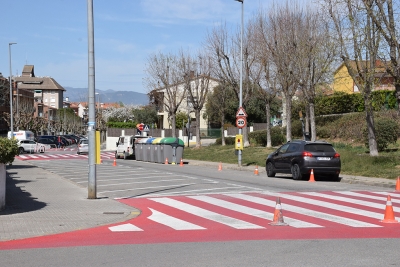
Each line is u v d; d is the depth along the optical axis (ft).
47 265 24.56
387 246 28.43
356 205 46.80
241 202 49.42
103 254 26.94
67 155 173.68
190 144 205.26
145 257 26.07
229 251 27.35
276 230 34.19
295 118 156.04
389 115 111.96
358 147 108.58
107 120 315.58
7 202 48.75
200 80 176.65
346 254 26.35
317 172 72.18
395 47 70.38
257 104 217.36
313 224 36.52
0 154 41.47
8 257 26.40
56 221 38.01
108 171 94.63
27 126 279.28
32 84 467.93
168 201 50.78
